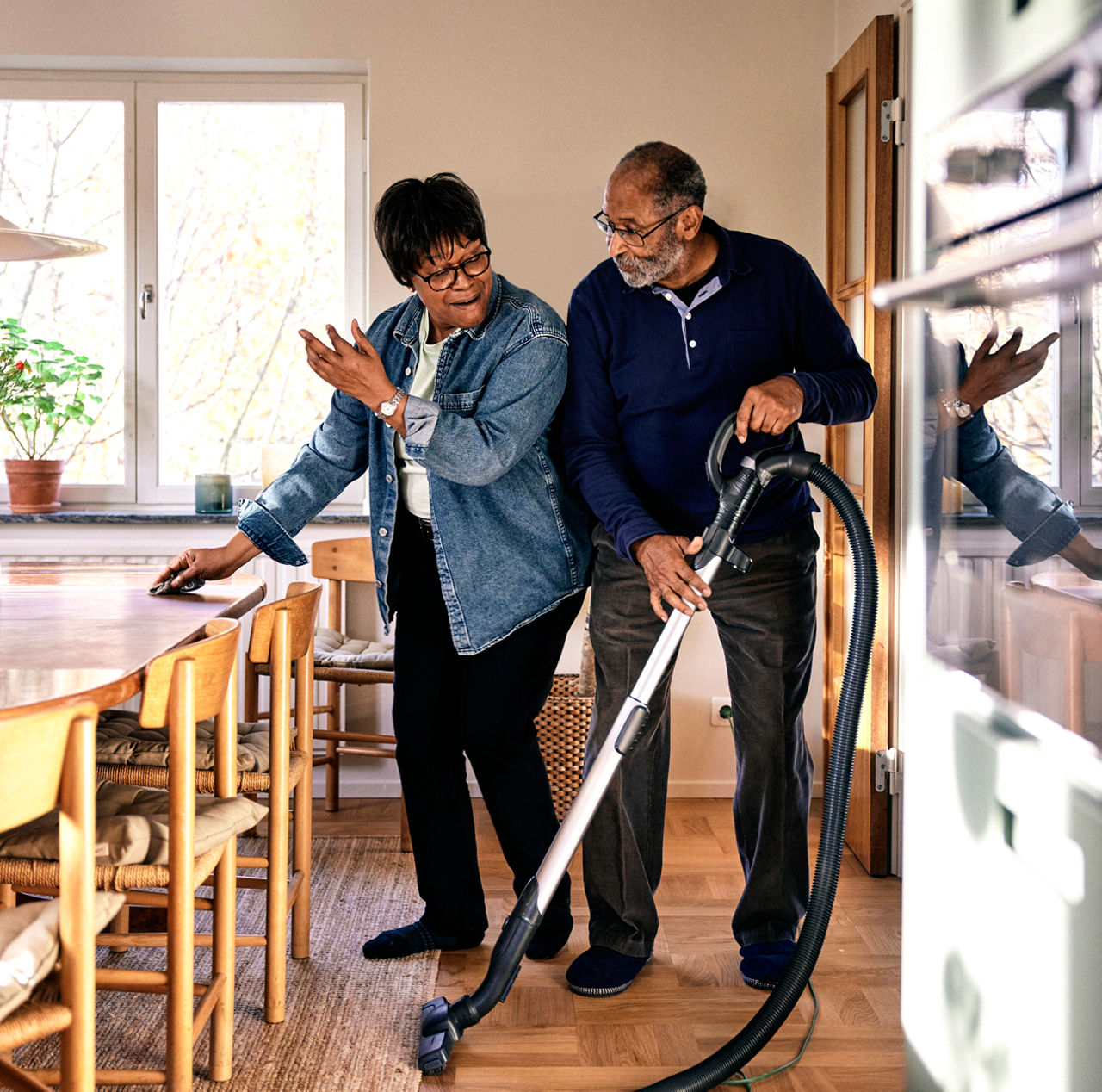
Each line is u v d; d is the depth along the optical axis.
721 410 2.04
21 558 3.23
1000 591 1.05
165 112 3.39
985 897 1.10
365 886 2.64
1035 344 0.96
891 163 2.62
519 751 2.20
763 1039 1.80
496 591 2.07
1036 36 0.95
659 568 1.87
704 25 3.19
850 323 2.96
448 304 1.97
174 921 1.53
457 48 3.18
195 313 3.43
